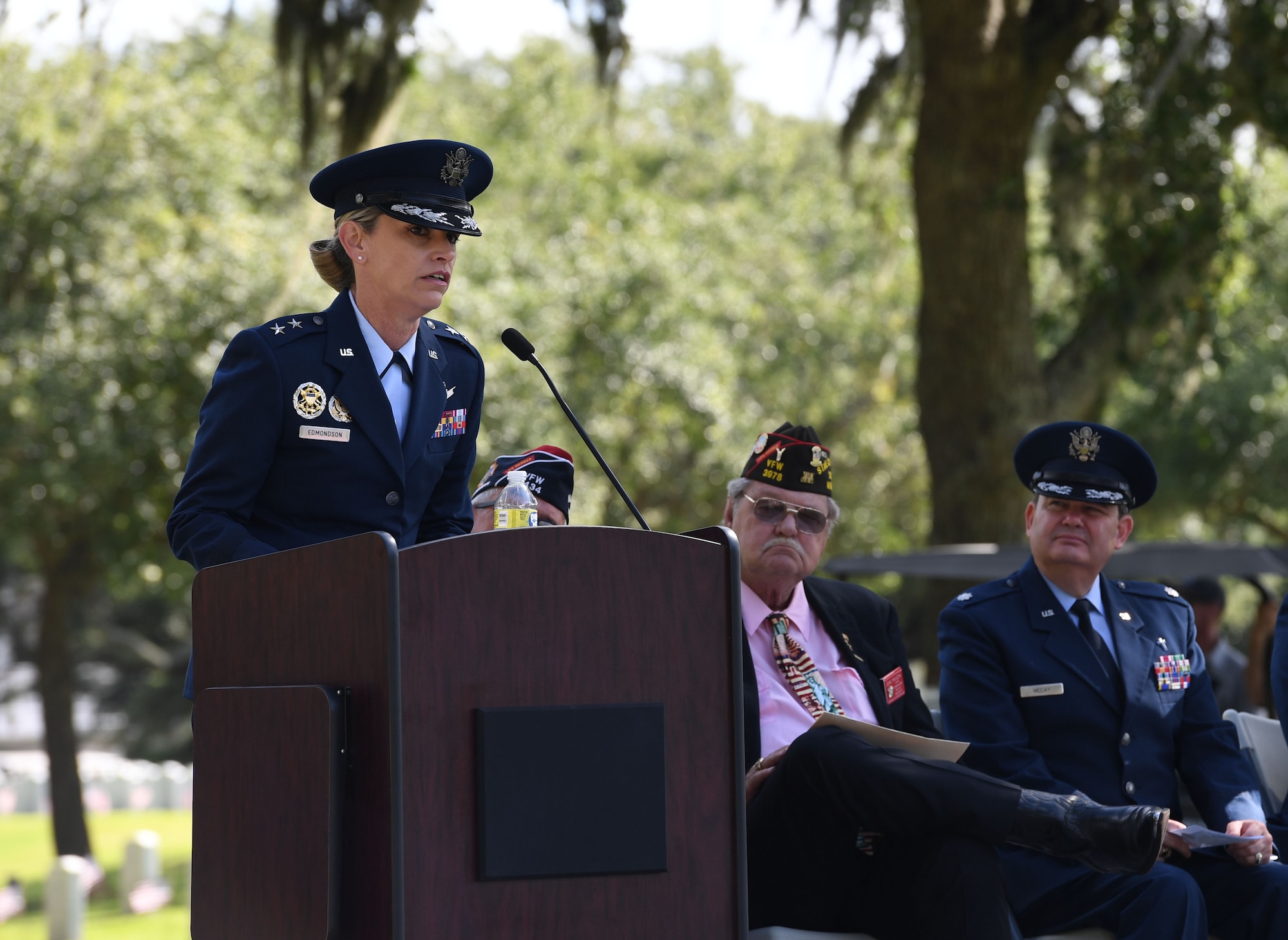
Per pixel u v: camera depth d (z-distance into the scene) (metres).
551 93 92.19
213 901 9.10
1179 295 37.59
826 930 11.45
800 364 81.31
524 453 14.21
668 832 8.01
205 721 9.37
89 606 126.06
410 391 10.84
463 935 7.58
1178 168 35.53
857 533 78.19
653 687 8.09
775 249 83.25
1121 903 12.38
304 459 10.34
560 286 69.88
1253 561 31.34
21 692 134.25
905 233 47.34
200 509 10.09
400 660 7.52
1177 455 63.81
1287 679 14.68
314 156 40.06
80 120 60.00
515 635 7.83
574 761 7.82
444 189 10.49
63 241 59.78
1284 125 35.94
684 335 71.38
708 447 72.44
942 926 10.40
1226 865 13.22
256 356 10.28
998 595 14.76
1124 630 14.45
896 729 13.74
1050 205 39.84
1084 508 14.47
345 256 11.10
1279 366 61.22
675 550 8.21
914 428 75.94
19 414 58.47
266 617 8.84
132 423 58.84
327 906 7.65
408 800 7.52
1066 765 13.97
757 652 13.52
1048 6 36.72
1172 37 35.66
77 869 43.56
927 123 34.44
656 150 95.44
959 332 34.28
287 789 8.17
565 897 7.78
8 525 62.44
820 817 10.95
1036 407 34.38
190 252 61.97
